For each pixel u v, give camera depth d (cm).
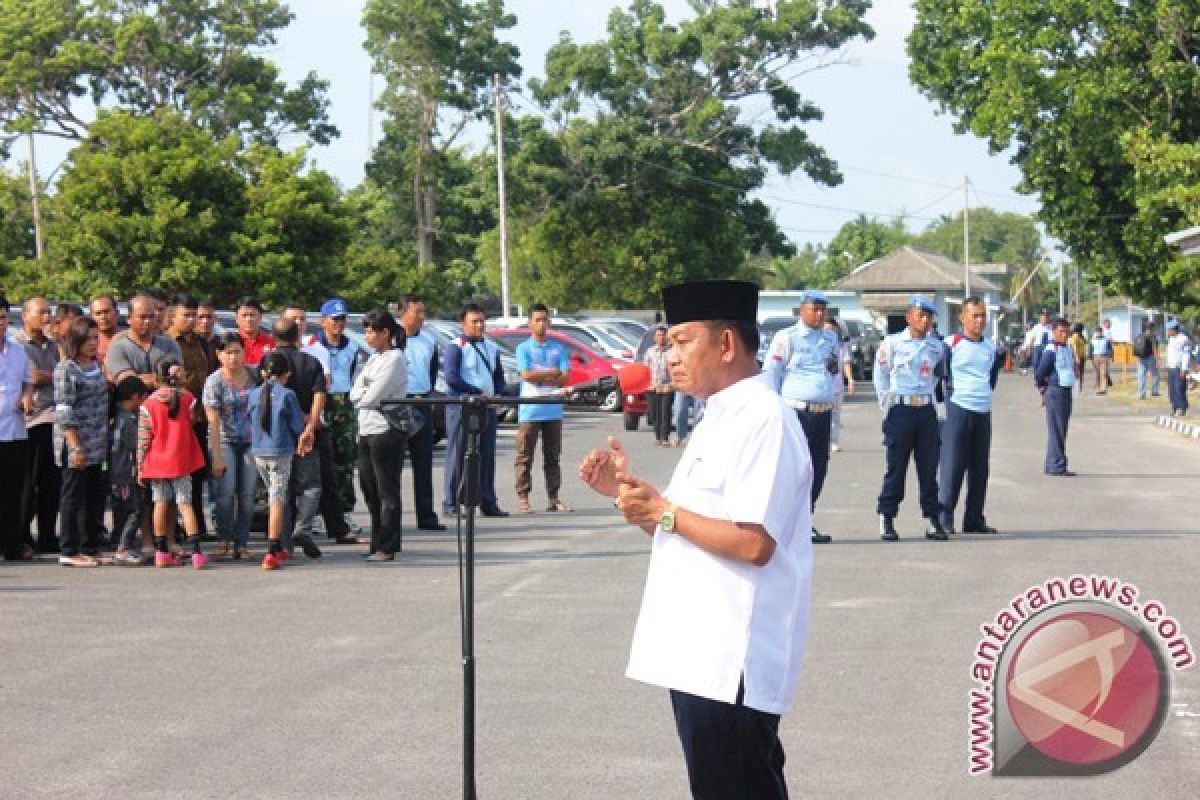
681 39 5816
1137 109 3603
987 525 1407
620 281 5766
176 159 3681
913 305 1291
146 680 816
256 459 1191
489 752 674
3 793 623
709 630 416
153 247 3556
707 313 432
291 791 622
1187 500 1612
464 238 6512
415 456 1417
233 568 1198
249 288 3738
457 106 5659
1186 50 3600
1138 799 608
